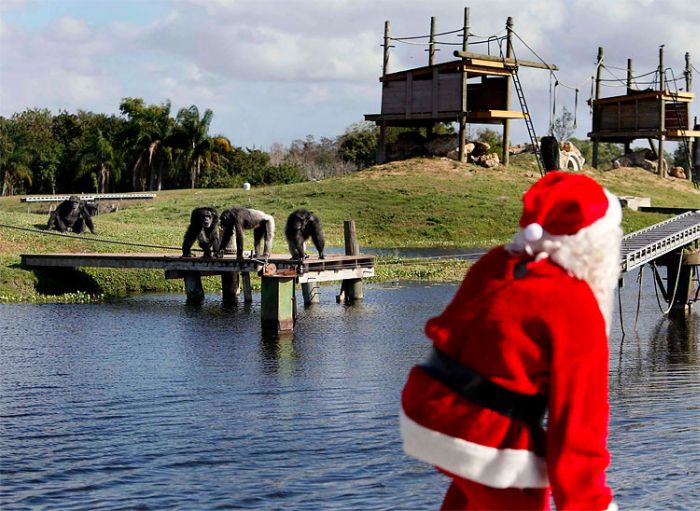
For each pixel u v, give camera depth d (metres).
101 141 78.19
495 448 3.70
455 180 55.62
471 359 3.73
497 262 3.87
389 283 30.38
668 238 24.41
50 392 13.91
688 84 64.75
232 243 28.80
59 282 26.81
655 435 11.15
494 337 3.67
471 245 44.31
